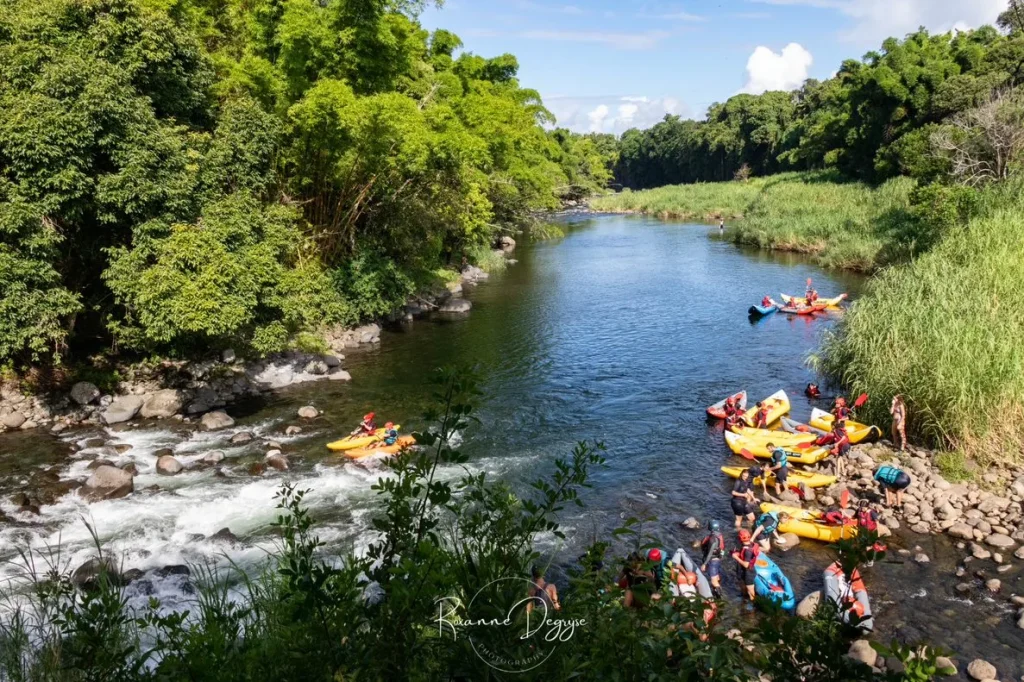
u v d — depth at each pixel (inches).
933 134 1465.3
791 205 2038.6
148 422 687.7
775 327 1037.2
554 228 2393.0
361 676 128.6
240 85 853.8
